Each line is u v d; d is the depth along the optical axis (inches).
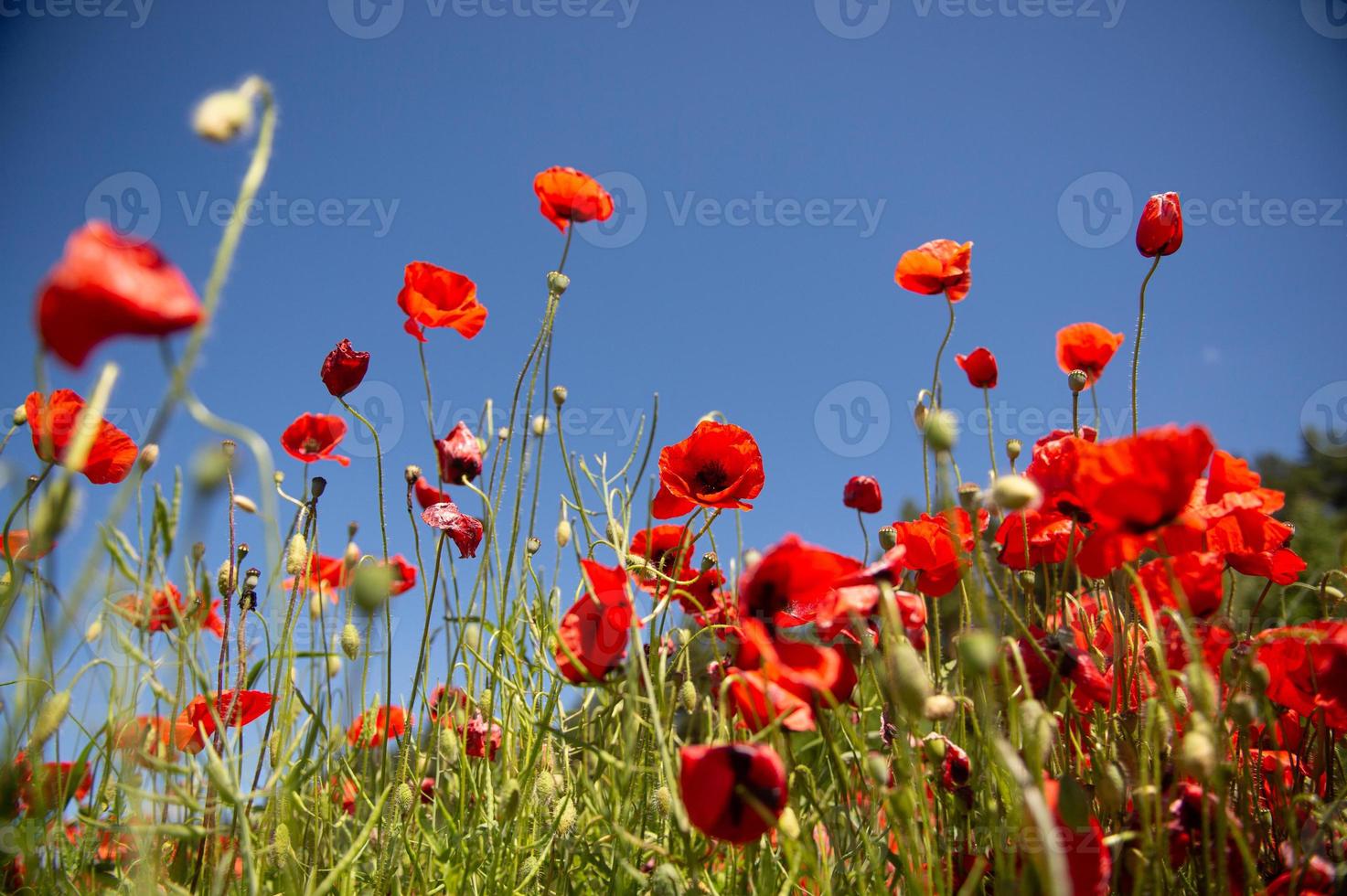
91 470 24.4
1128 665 24.7
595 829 27.3
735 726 24.9
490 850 24.7
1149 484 19.2
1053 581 27.0
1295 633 21.6
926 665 24.8
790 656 20.5
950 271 31.4
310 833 25.0
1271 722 20.8
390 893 24.1
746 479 27.5
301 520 27.0
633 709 21.6
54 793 22.0
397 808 23.3
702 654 26.1
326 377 28.1
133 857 22.0
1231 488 23.8
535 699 26.6
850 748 24.5
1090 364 30.7
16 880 22.9
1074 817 17.5
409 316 30.5
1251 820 22.0
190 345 13.8
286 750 22.4
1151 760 21.6
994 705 20.2
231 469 24.4
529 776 25.1
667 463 28.5
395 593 30.9
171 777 20.9
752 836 18.4
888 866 24.3
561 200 31.2
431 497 29.2
